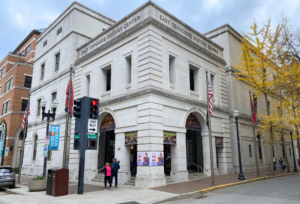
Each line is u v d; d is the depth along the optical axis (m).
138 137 15.80
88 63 22.28
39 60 33.09
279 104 25.70
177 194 11.88
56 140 16.73
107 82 21.11
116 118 18.02
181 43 19.31
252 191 12.89
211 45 23.52
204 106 20.23
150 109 15.46
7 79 41.72
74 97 22.94
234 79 26.98
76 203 9.77
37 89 31.75
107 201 10.16
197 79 20.92
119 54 19.06
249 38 23.39
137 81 16.91
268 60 22.34
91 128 12.30
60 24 29.59
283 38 19.50
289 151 39.50
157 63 16.72
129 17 18.91
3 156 35.03
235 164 24.02
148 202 10.22
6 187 15.87
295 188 13.65
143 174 14.88
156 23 17.14
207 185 14.88
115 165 14.41
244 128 26.58
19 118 37.16
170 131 16.72
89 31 28.31
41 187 13.38
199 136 23.59
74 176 20.30
